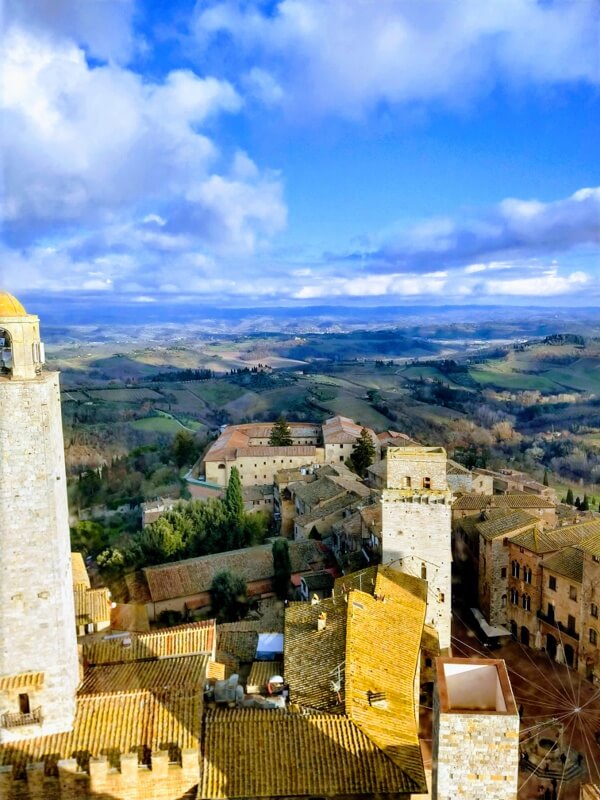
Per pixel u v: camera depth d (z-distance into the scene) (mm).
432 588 58281
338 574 76500
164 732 33375
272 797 30562
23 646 33594
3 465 32906
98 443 154125
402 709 37000
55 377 34906
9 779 30938
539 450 162625
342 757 32250
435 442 172125
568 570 61438
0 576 33250
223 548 91000
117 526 106000
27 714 33500
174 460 150125
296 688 39188
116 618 67375
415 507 58000
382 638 43531
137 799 31375
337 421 162250
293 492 108750
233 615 71438
